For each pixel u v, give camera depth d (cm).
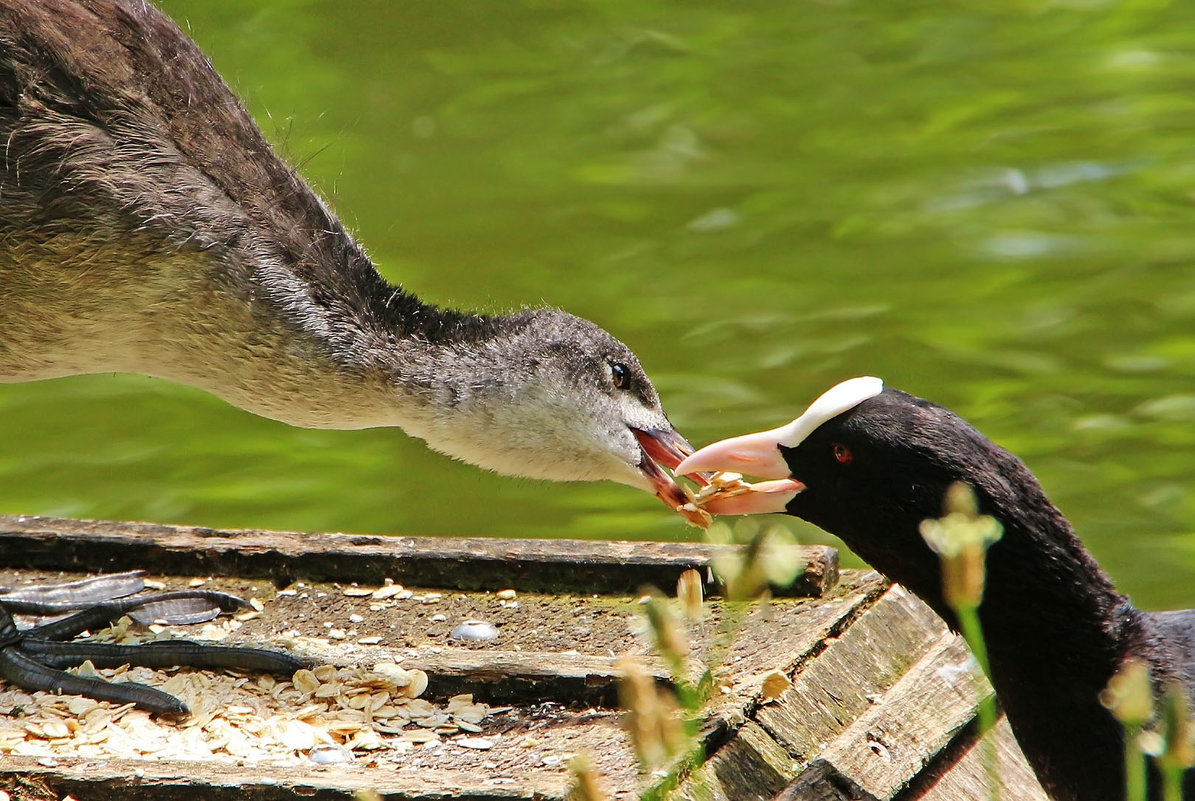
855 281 1794
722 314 1736
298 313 1031
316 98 2127
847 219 1909
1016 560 779
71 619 967
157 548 1040
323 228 1071
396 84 2181
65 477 1569
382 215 1897
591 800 593
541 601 1002
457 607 995
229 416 1712
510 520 1525
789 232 1883
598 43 2333
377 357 1058
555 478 1124
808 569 967
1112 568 1373
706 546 1023
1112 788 786
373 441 1681
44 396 1728
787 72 2259
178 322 1025
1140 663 779
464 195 1955
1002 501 777
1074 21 2419
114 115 1002
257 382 1043
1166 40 2345
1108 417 1567
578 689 887
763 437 834
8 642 930
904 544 800
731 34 2388
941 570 794
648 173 2014
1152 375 1627
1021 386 1616
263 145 1072
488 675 895
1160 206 1909
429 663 905
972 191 1956
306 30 2278
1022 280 1783
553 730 859
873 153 2047
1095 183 1959
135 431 1669
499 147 2062
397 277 1770
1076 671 788
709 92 2205
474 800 780
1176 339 1677
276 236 1037
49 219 988
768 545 611
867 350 1672
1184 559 1384
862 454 799
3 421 1672
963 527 592
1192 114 2117
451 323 1102
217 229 1009
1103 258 1817
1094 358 1658
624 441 1116
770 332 1708
